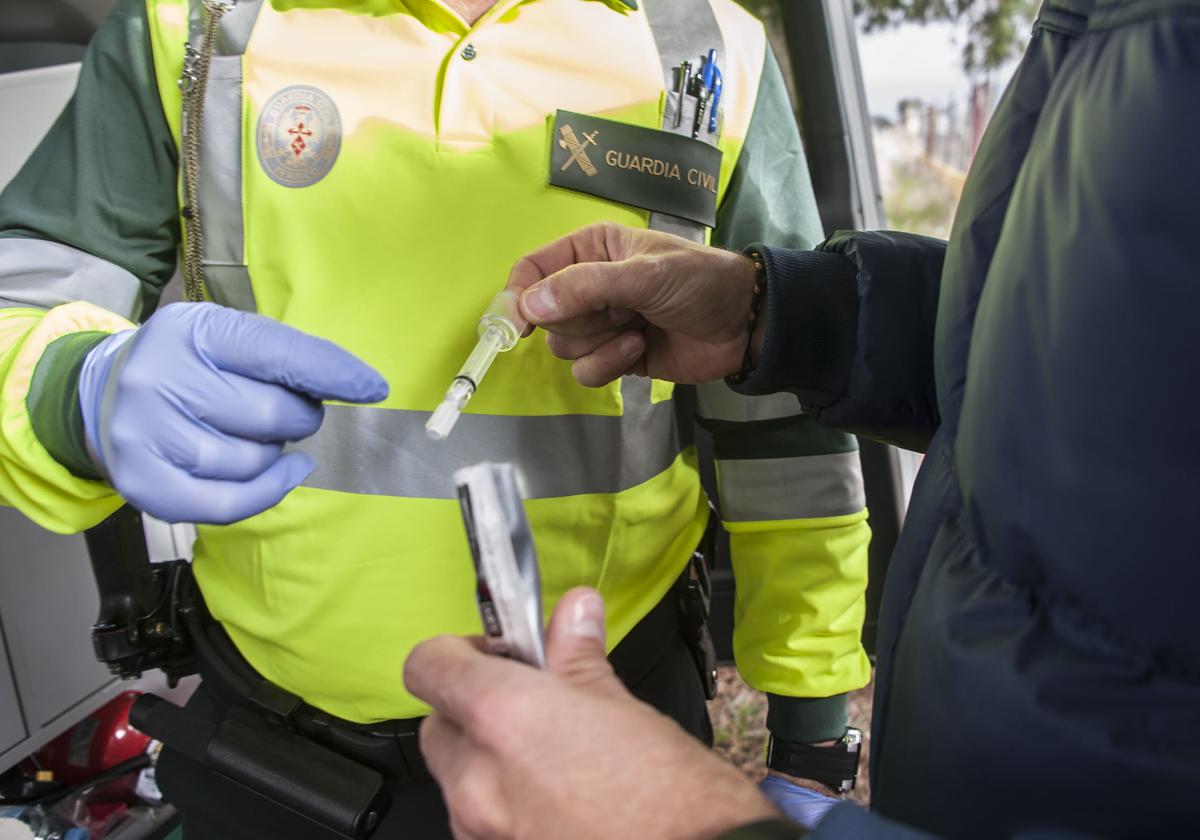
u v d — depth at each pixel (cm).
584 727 41
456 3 97
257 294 94
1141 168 39
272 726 99
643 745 41
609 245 92
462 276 93
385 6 95
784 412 110
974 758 47
